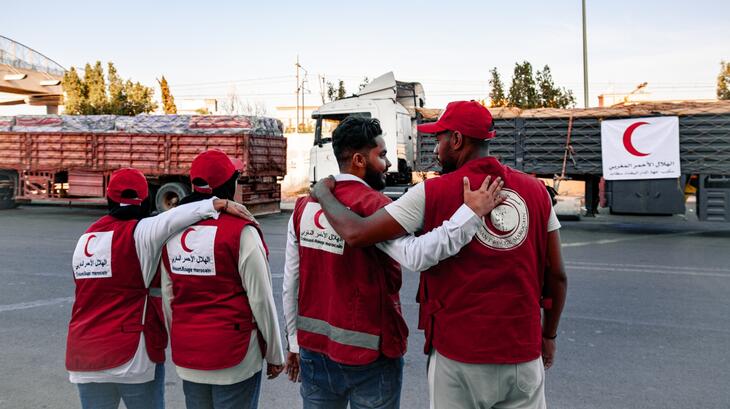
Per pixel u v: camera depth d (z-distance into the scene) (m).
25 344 4.80
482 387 1.88
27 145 15.48
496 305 1.86
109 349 2.34
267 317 2.34
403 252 1.89
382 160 2.27
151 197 14.69
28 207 18.05
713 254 9.18
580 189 21.08
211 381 2.26
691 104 11.20
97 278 2.37
